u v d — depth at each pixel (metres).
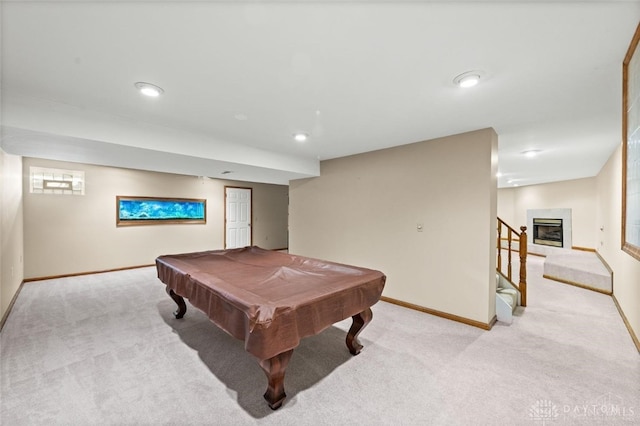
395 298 3.71
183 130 3.05
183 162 3.54
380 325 3.02
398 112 2.48
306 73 1.81
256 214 7.91
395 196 3.71
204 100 2.25
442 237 3.25
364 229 4.09
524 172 5.73
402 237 3.63
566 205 6.93
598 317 3.26
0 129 2.15
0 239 2.96
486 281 2.91
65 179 4.91
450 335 2.77
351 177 4.27
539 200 7.68
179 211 6.38
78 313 3.30
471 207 3.02
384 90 2.05
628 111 1.58
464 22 1.31
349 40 1.46
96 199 5.24
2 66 1.72
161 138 2.89
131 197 5.65
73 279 4.80
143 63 1.70
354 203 4.23
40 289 4.22
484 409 1.75
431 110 2.43
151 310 3.41
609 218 4.50
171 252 6.24
